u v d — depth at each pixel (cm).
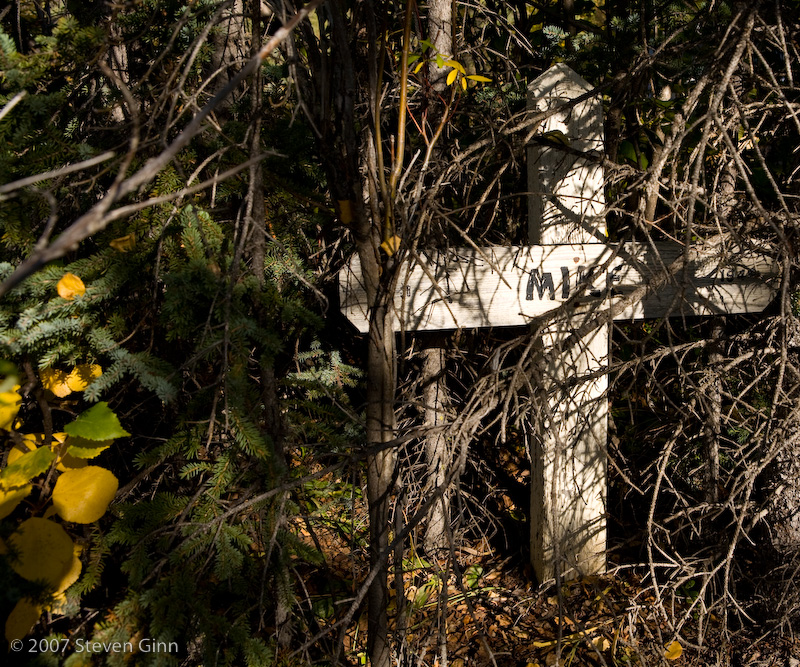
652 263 252
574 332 207
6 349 164
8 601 146
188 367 175
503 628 259
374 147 204
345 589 273
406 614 234
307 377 233
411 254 179
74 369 185
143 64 234
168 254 185
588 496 271
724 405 293
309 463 209
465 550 313
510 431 363
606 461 272
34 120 178
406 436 184
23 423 203
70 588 168
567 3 345
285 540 191
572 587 274
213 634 178
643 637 246
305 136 218
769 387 270
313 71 185
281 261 217
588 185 256
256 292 186
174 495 209
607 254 248
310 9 108
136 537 178
